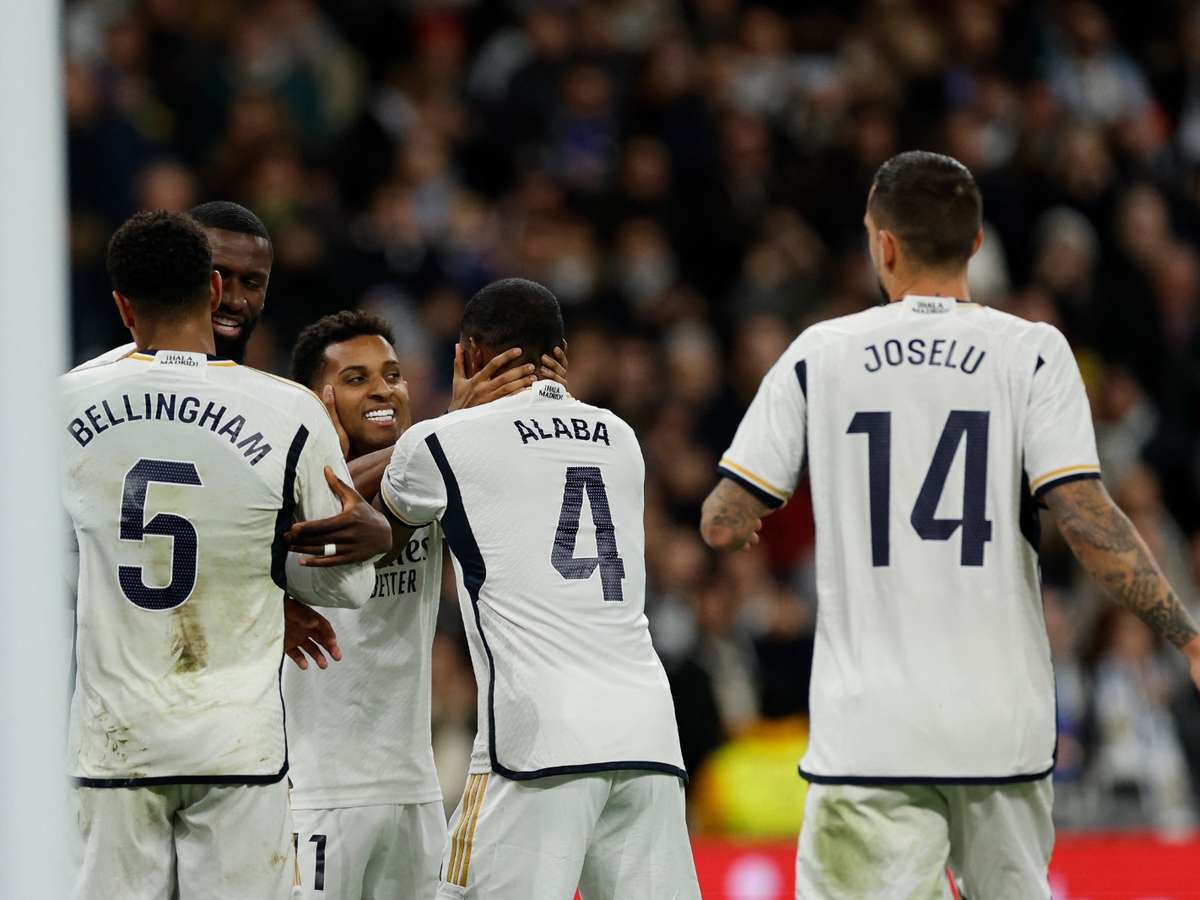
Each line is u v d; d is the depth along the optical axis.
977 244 16.64
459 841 16.23
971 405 15.94
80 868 15.02
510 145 50.19
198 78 47.12
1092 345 48.50
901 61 53.59
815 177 50.22
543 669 15.97
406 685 18.02
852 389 16.08
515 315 17.02
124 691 14.95
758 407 16.50
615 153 50.25
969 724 15.44
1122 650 36.62
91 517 15.09
